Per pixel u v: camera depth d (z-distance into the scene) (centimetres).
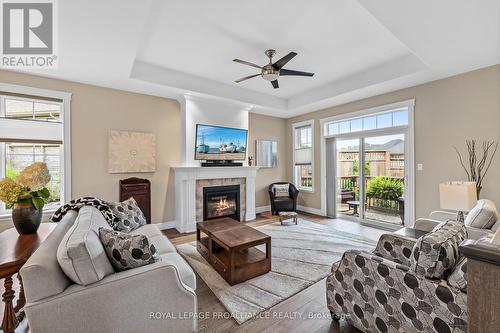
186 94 430
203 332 174
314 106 525
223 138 486
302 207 609
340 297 174
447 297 118
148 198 400
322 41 303
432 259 128
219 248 296
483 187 321
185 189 436
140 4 196
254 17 251
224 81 443
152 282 148
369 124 467
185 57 345
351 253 166
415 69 335
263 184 611
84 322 129
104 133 388
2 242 166
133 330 142
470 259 70
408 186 402
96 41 252
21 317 181
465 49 269
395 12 203
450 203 260
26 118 336
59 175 362
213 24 262
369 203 475
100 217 228
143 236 157
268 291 227
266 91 503
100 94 384
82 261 130
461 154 341
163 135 447
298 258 303
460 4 193
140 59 351
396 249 205
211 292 226
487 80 317
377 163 458
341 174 529
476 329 69
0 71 313
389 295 142
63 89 354
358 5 232
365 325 157
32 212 183
